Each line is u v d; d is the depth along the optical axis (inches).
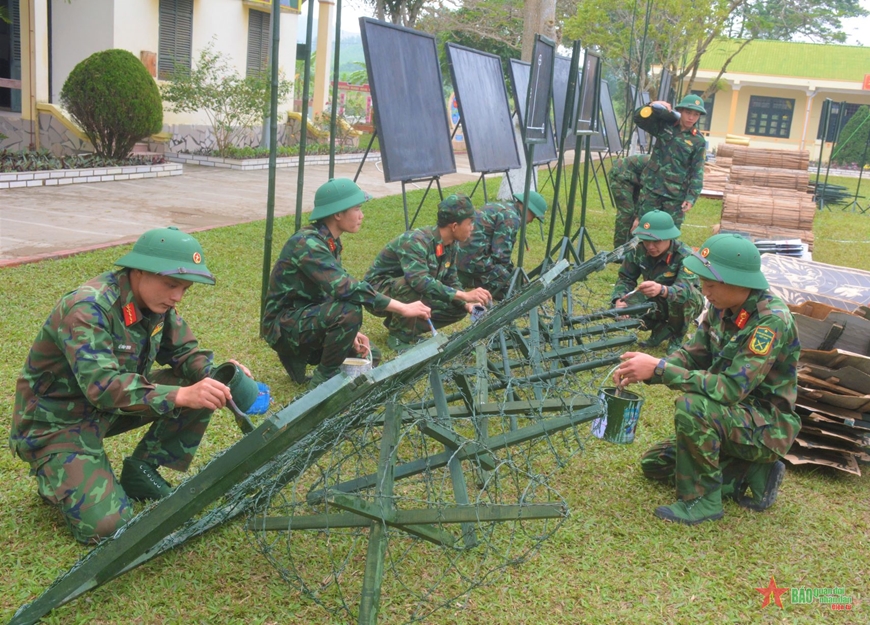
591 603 120.9
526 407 141.6
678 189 331.6
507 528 138.1
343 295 182.5
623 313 211.5
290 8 770.2
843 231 554.6
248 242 352.5
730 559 136.7
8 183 442.6
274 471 114.0
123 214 398.9
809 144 1446.9
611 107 633.0
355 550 128.5
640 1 745.0
